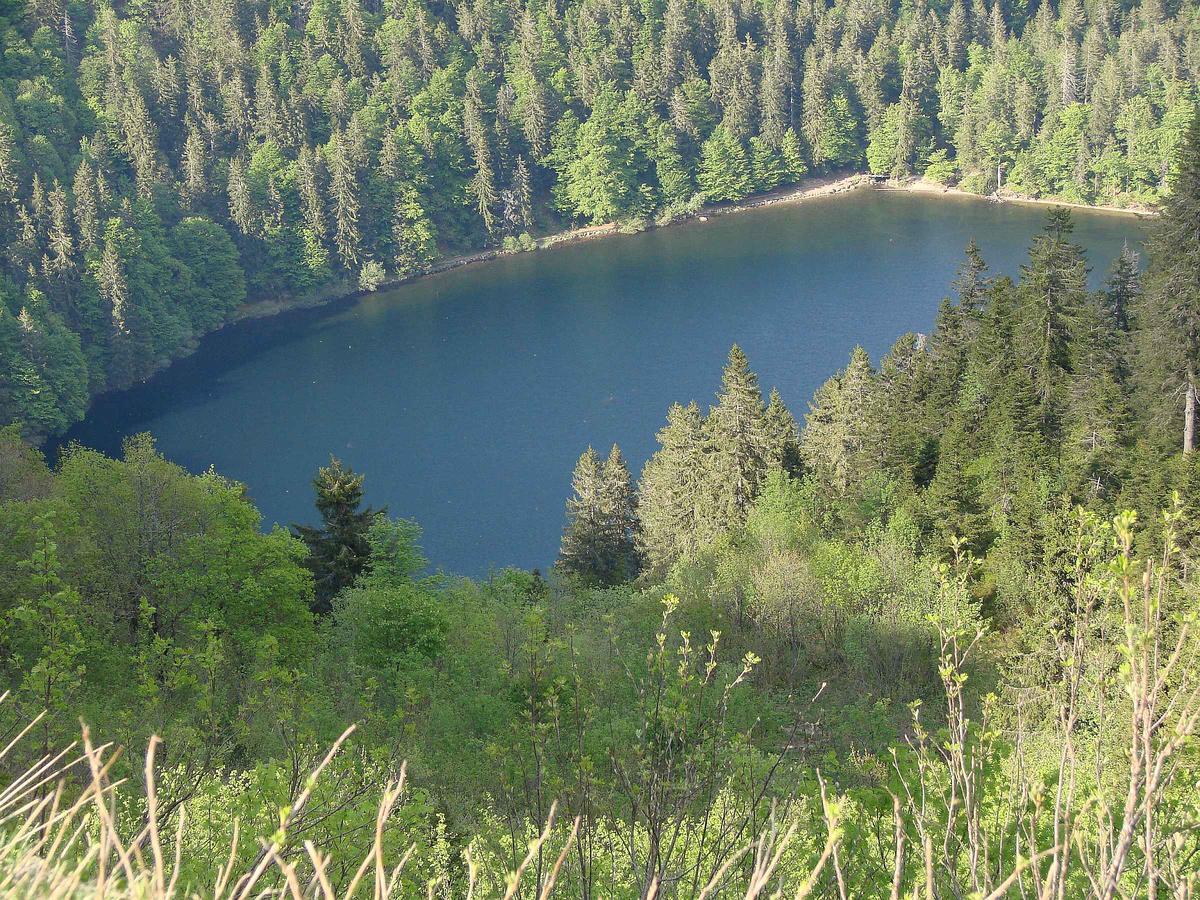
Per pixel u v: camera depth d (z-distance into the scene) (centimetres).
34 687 1110
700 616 4097
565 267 16225
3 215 12938
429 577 4281
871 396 6769
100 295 12706
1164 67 18138
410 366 12569
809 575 4103
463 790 1694
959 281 6881
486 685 2545
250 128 17362
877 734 2442
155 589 3434
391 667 2855
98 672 2759
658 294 14275
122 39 18125
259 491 9919
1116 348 6103
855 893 802
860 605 3984
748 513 5794
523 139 18800
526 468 9938
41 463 4341
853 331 12269
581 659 1892
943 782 873
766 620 4016
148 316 12888
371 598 3334
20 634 1747
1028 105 18325
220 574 3381
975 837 592
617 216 18300
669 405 10938
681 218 18575
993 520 4969
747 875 726
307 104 17888
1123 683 447
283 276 15538
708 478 6519
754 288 14100
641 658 2008
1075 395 5625
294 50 19450
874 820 916
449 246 17538
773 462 6309
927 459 5912
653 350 12319
